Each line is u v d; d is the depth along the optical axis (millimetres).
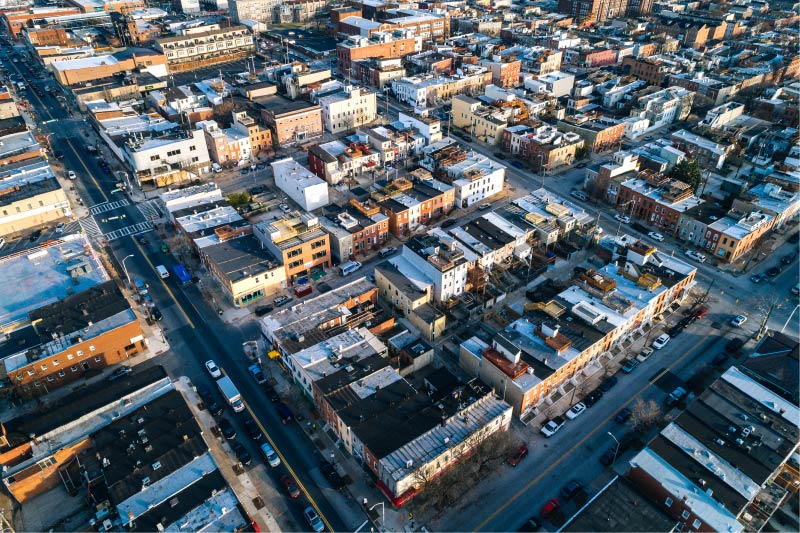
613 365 115000
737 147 199875
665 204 157625
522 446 97438
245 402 106188
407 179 175625
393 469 85250
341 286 129500
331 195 175625
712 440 90938
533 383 101062
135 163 177750
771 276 142000
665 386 110062
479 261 134750
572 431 101062
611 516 80438
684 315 128625
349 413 95000
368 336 114000
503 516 87000
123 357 116438
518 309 130000
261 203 161750
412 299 122500
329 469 92688
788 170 176250
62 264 136000
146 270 143250
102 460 88562
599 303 121438
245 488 90688
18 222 157750
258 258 136000
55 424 94688
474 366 110125
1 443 90375
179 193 164375
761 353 108625
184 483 85562
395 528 85062
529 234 146750
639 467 86938
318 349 108750
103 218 166125
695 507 80500
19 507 88688
